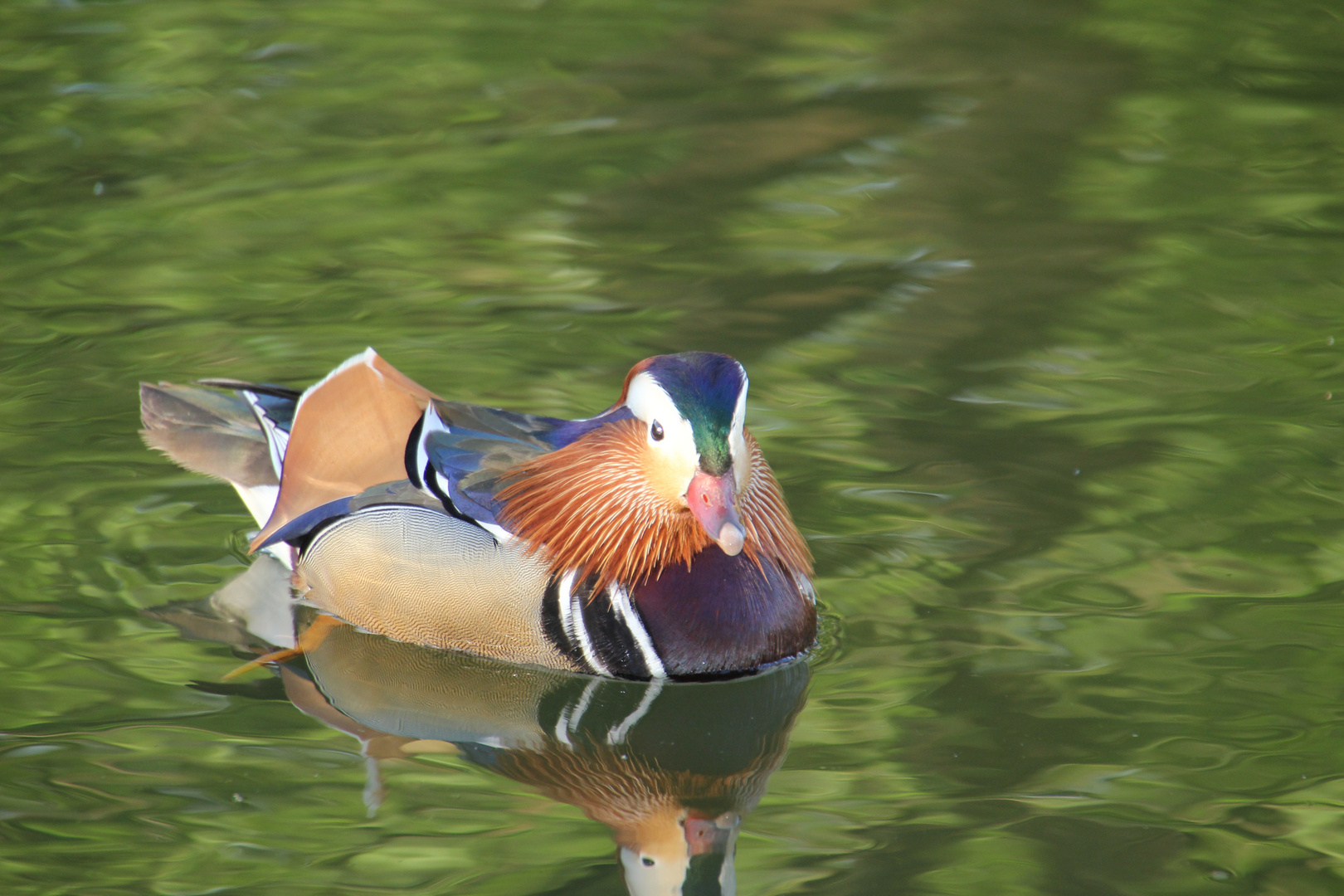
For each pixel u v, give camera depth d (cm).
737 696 1015
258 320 1494
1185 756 892
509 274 1608
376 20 2384
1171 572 1097
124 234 1677
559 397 1348
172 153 1889
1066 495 1201
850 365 1419
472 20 2392
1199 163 1908
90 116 1980
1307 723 921
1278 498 1190
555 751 940
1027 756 899
